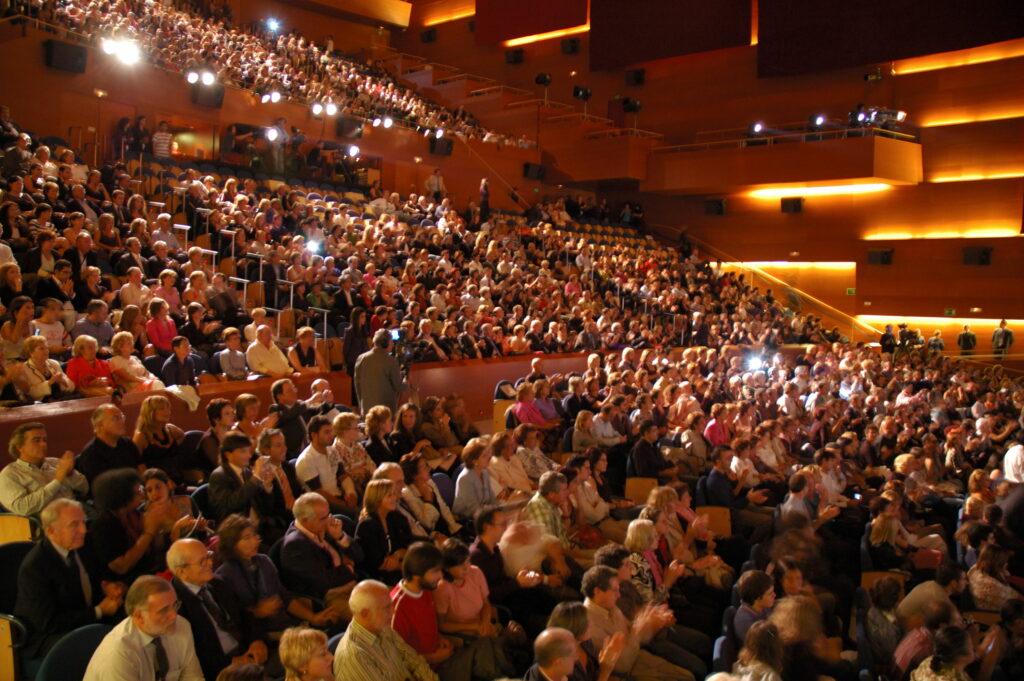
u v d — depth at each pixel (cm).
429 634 500
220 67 2122
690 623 650
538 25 3112
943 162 2453
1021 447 1025
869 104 2541
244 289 1252
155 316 934
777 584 623
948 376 2067
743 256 2828
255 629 483
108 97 1855
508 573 608
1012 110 2345
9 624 437
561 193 2989
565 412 1114
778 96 2688
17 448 540
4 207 1032
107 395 737
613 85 3025
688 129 2859
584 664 486
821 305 2666
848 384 1692
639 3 2881
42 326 834
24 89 1725
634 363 1396
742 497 907
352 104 2447
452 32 3400
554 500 665
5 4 1708
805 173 2483
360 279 1464
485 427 1230
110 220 1163
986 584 695
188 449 661
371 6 3347
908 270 2519
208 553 461
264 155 2103
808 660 490
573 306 1825
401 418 789
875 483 1057
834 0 2525
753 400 1257
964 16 2333
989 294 2386
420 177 2555
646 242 2816
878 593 593
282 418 731
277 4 3125
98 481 499
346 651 440
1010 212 2348
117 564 491
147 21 2072
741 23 2684
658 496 696
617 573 525
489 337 1408
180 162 1908
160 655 409
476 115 3073
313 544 537
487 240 2111
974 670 575
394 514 602
